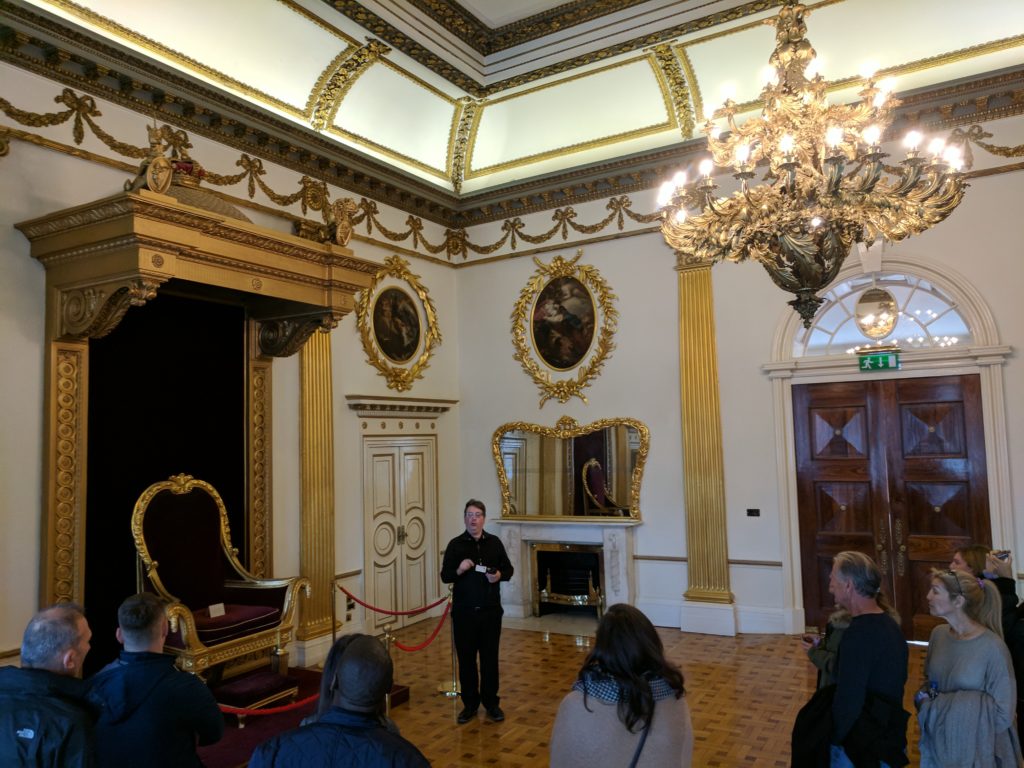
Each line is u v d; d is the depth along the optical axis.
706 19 7.22
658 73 8.45
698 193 4.84
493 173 9.97
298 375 7.79
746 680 6.52
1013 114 7.22
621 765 2.13
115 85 6.08
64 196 5.73
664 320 8.88
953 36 7.38
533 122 9.45
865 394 7.93
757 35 7.85
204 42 6.75
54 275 5.45
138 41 6.30
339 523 8.17
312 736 2.02
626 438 9.01
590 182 9.13
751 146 4.67
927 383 7.63
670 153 8.55
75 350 5.63
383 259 9.00
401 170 8.91
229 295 6.97
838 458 8.01
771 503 8.19
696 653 7.43
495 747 5.16
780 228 4.43
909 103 7.39
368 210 8.82
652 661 2.24
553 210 9.63
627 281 9.12
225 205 5.99
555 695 6.28
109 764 2.65
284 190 7.69
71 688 2.36
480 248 10.12
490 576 5.76
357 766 1.95
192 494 6.20
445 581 5.81
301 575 7.59
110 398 5.91
